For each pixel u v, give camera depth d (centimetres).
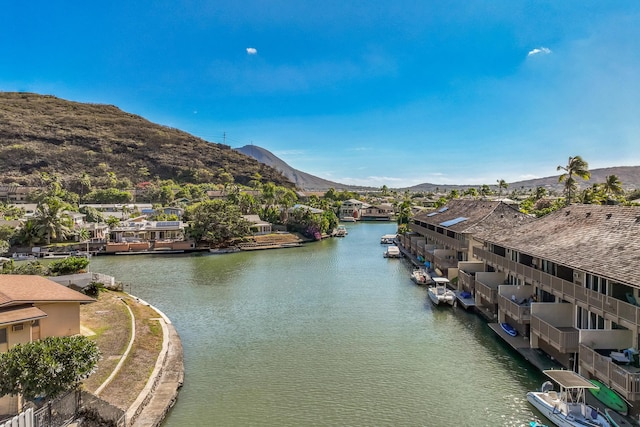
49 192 14325
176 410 2308
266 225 10400
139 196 17938
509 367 2822
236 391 2536
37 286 2911
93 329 3231
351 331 3622
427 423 2181
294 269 6631
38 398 1914
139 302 4366
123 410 1973
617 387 1947
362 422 2197
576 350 2388
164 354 2938
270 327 3734
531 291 3375
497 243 3541
